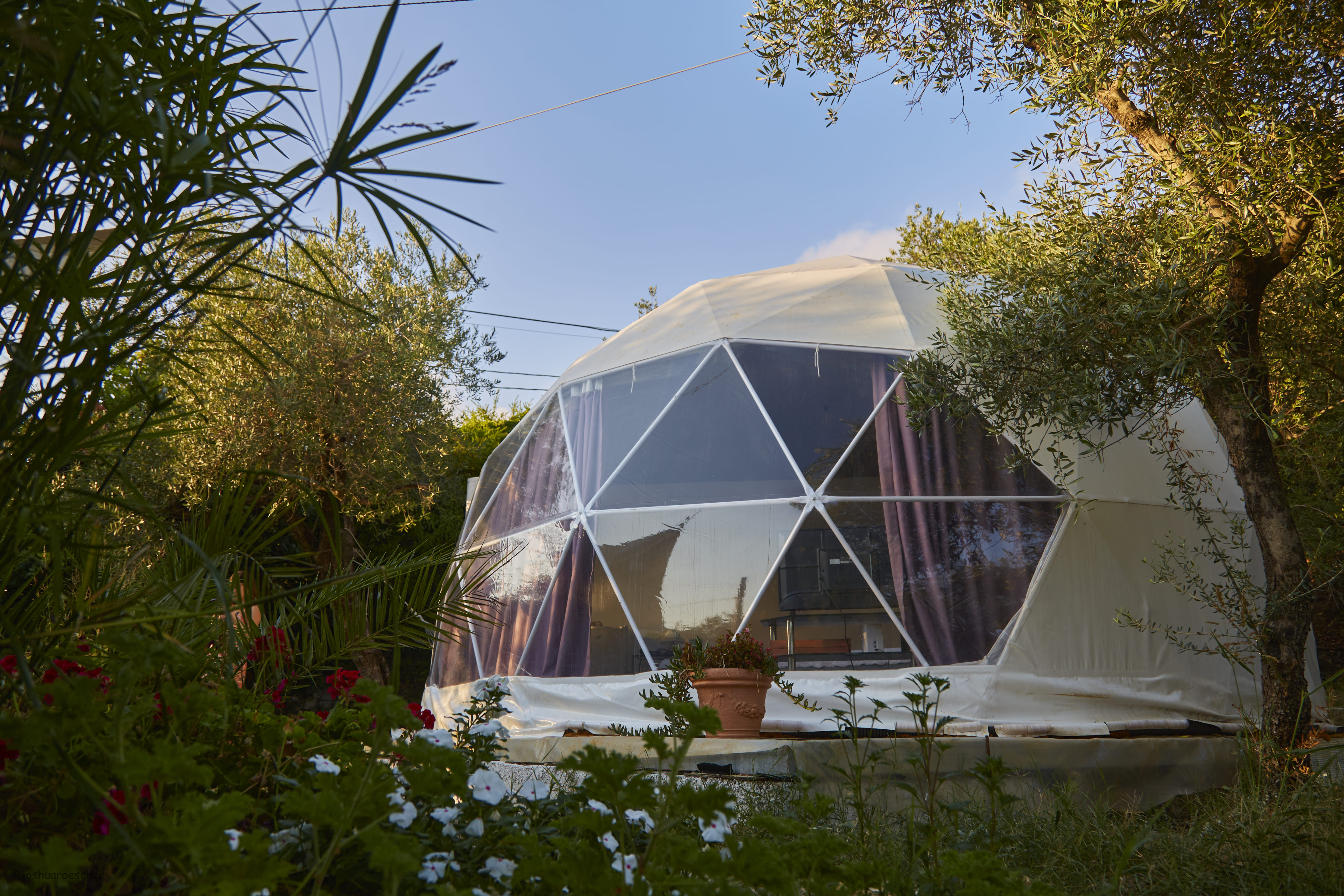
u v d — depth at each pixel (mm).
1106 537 9625
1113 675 9188
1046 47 7395
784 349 10648
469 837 2283
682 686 6234
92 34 1655
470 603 3717
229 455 12695
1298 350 8695
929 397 8086
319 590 3344
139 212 2043
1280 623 6934
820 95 8891
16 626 2164
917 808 4211
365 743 2473
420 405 17312
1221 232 6801
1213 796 6086
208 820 1281
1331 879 3377
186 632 2619
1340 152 6734
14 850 1396
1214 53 6836
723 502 9805
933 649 8914
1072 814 4336
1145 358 6734
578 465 11211
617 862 2014
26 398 1795
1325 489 9320
